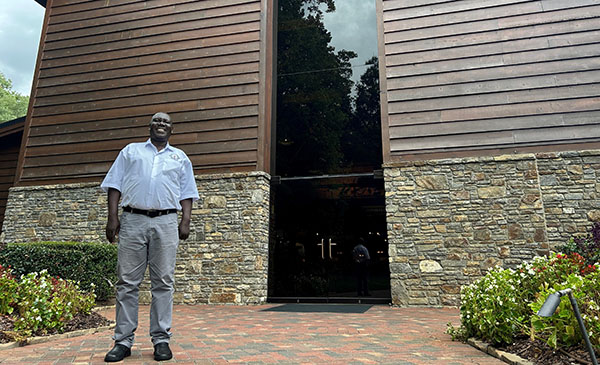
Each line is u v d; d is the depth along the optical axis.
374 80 7.10
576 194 5.61
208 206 6.82
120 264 2.47
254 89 7.18
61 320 3.40
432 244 5.91
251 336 3.32
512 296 2.76
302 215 6.88
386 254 6.36
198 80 7.51
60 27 8.72
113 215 2.53
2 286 3.21
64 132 8.03
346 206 6.74
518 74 6.18
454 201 5.97
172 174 2.64
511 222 5.70
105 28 8.38
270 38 7.62
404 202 6.14
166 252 2.53
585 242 5.16
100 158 7.68
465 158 6.06
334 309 5.52
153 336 2.46
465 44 6.50
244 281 6.37
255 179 6.73
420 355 2.62
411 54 6.70
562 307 2.30
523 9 6.43
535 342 2.55
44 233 7.58
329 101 7.28
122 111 7.79
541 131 5.91
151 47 7.97
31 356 2.49
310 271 6.62
